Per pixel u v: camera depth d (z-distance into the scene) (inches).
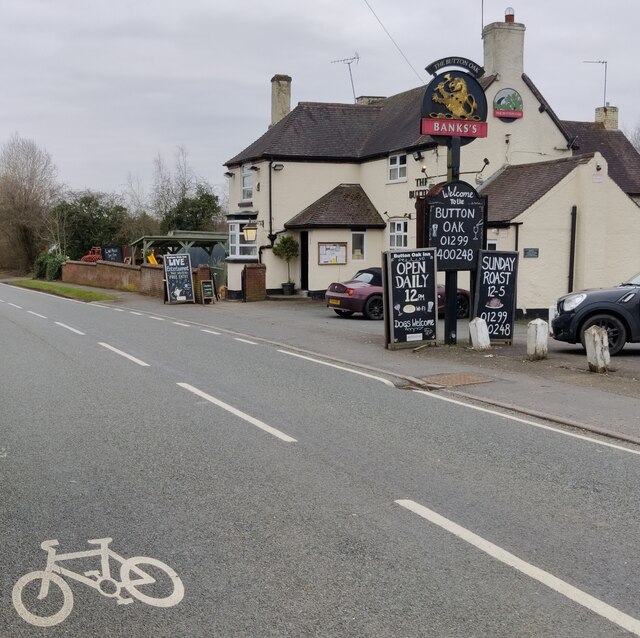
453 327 610.2
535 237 933.8
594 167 940.6
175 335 699.4
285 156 1249.4
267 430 321.4
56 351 577.9
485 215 599.8
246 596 166.7
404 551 191.3
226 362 526.3
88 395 400.2
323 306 1075.3
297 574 177.6
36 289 1547.7
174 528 207.2
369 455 281.7
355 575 177.2
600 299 539.2
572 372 475.5
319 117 1327.5
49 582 174.4
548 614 158.6
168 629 153.1
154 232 2246.6
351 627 152.9
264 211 1267.2
